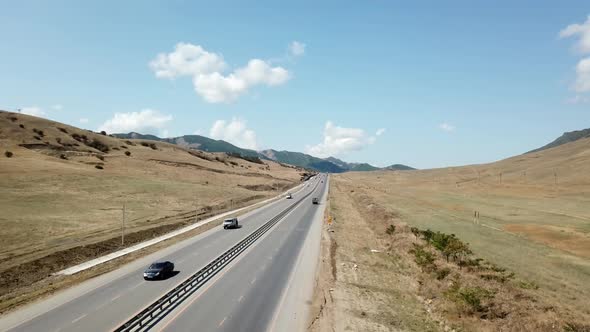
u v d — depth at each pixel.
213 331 20.41
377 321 23.44
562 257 40.06
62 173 87.81
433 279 32.16
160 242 45.66
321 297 26.91
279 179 184.62
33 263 33.38
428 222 63.06
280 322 22.22
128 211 65.94
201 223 61.16
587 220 67.75
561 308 24.97
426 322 23.86
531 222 65.31
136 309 23.30
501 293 27.27
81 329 20.31
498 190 137.12
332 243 46.28
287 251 41.06
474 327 22.67
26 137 121.50
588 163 161.00
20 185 72.00
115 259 37.19
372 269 36.06
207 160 187.88
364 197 104.75
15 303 24.20
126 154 145.50
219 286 28.39
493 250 42.72
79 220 54.62
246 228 56.94
